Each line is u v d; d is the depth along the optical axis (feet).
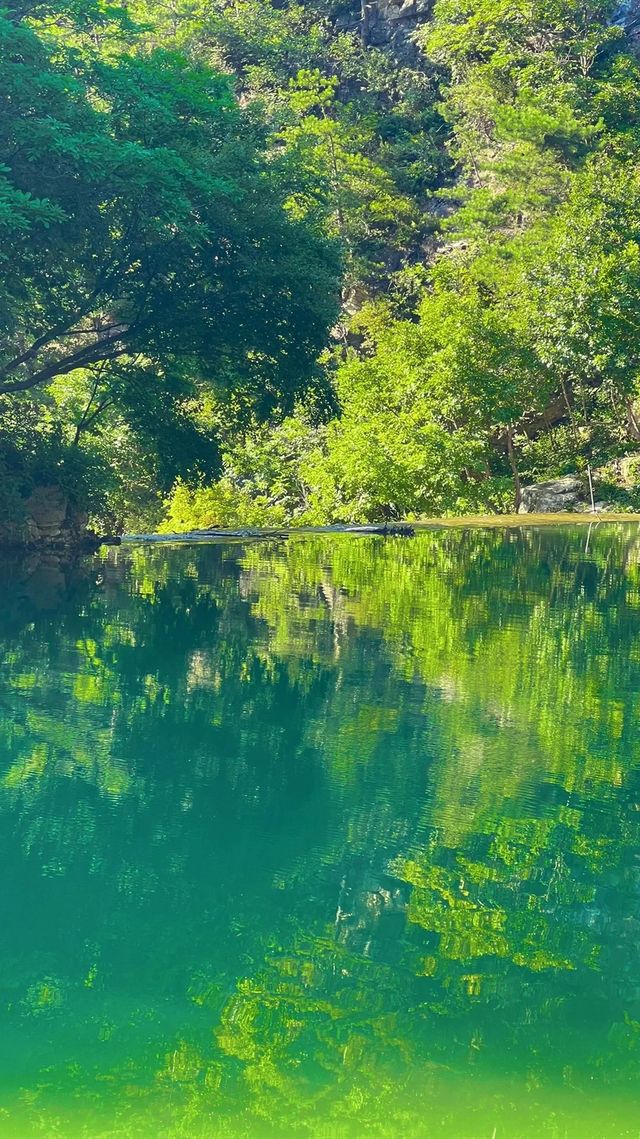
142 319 82.02
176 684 30.22
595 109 193.57
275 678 31.19
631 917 15.90
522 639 38.65
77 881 16.84
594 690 30.25
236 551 80.74
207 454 94.27
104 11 69.36
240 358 84.69
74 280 78.28
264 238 78.18
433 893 16.58
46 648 35.47
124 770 22.39
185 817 19.74
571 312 140.77
